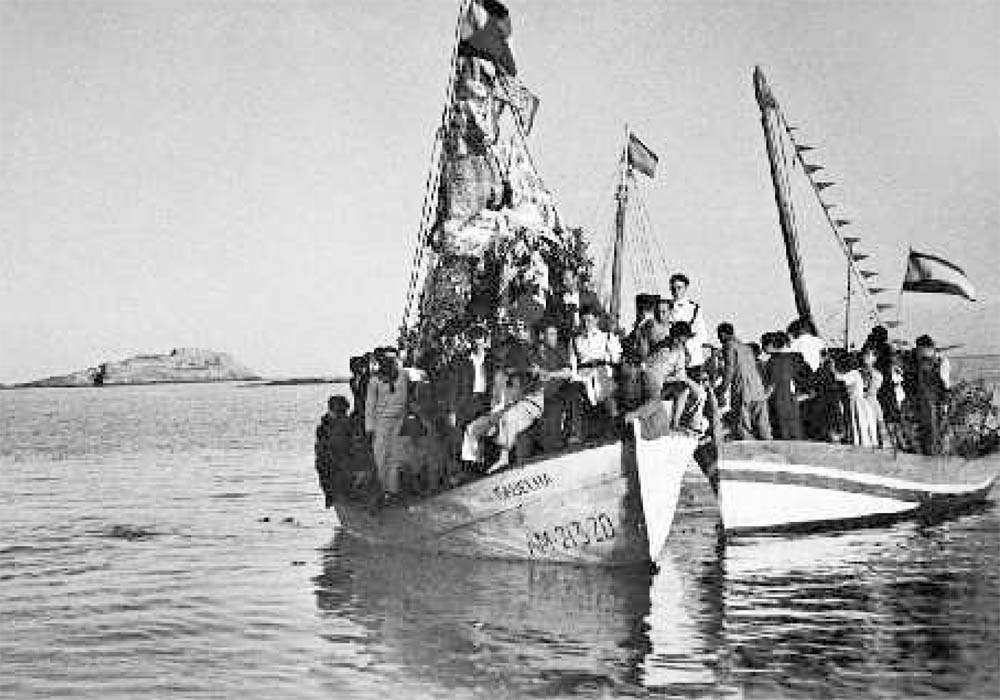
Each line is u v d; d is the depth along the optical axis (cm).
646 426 1291
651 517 1322
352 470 1756
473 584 1329
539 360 1420
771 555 1466
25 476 3212
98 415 7712
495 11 1905
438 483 1562
